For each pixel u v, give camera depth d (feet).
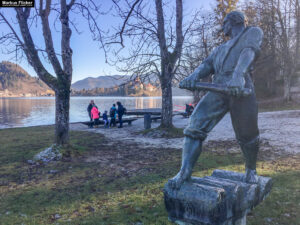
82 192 17.17
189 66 33.88
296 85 106.01
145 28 32.07
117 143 35.76
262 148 28.68
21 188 18.24
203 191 7.75
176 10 35.76
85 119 95.76
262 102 101.24
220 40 44.06
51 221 13.20
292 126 43.60
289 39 89.66
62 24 27.02
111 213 13.89
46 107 195.62
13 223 13.06
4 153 29.63
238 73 7.57
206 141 34.94
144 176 20.18
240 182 10.09
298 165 21.18
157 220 12.75
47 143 35.78
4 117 106.01
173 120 69.87
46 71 27.61
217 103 8.77
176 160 25.02
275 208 13.64
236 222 8.92
